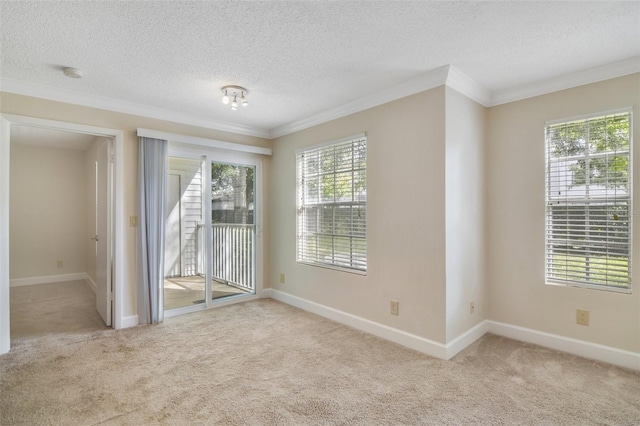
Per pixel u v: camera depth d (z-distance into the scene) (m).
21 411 1.92
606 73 2.52
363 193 3.29
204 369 2.44
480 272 3.09
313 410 1.94
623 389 2.14
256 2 1.75
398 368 2.45
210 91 3.04
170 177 4.05
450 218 2.66
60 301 4.31
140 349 2.79
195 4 1.76
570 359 2.59
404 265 2.88
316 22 1.95
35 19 1.89
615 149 2.54
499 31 2.04
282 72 2.63
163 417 1.87
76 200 5.63
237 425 1.81
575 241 2.72
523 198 2.98
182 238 4.07
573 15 1.87
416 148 2.80
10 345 2.86
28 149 5.22
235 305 4.13
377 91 3.02
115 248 3.31
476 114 3.04
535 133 2.91
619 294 2.49
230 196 4.25
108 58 2.38
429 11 1.84
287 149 4.26
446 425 1.81
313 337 3.06
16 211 5.14
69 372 2.38
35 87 2.86
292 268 4.16
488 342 2.94
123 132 3.36
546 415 1.89
